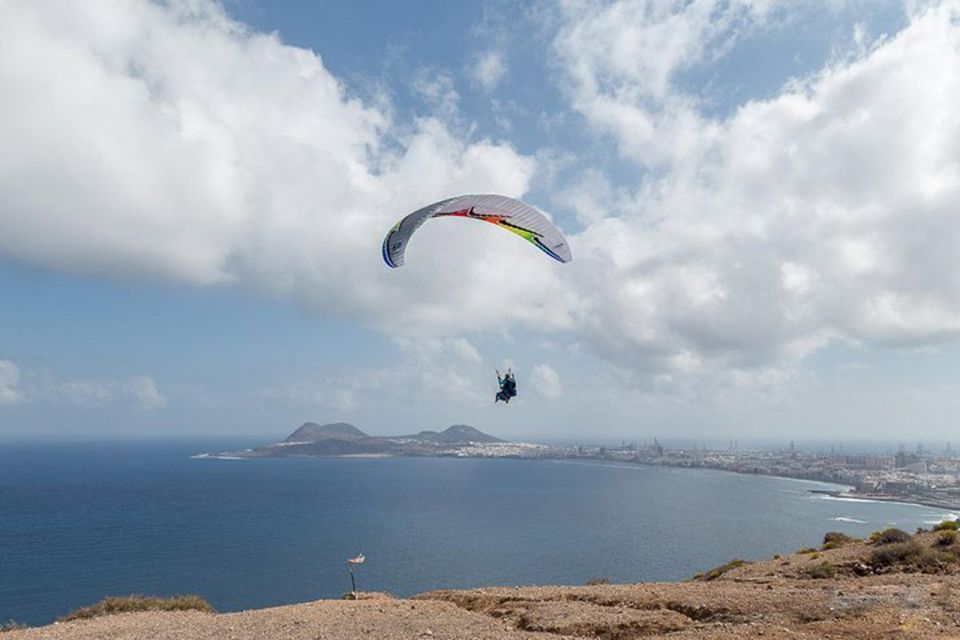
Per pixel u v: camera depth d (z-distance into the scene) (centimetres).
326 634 1441
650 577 9575
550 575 9819
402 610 1761
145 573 10319
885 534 2303
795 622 1377
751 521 15750
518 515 17012
